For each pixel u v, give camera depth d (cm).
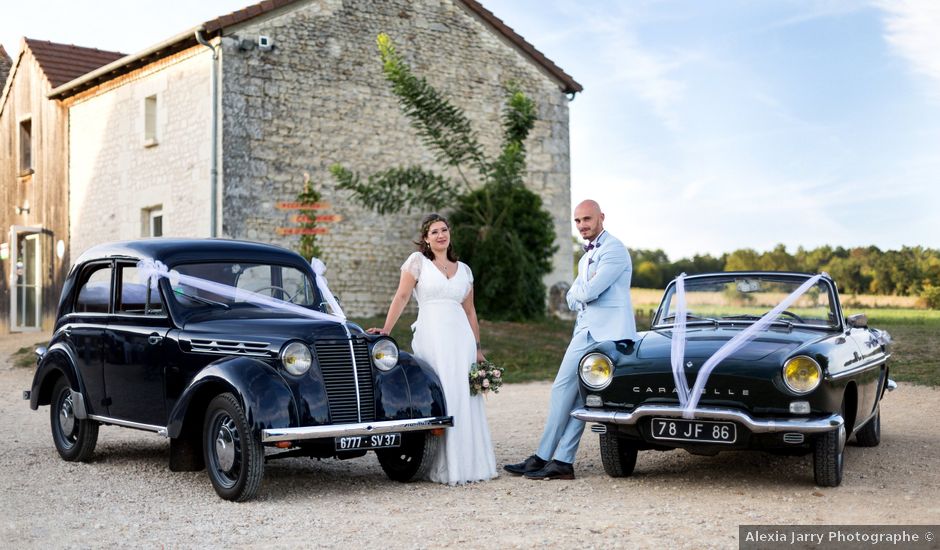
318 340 579
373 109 1827
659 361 576
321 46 1762
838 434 552
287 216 1702
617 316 624
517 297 1848
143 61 1806
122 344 661
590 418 584
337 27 1784
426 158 1900
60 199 2105
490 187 1858
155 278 649
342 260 1784
